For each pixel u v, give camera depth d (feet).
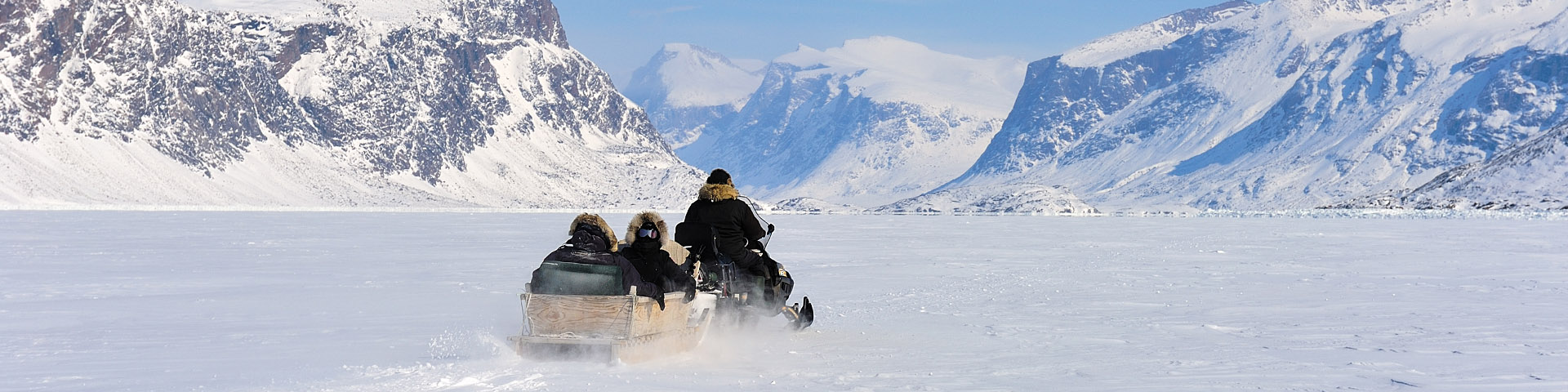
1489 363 34.73
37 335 44.45
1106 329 45.80
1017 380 31.89
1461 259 104.99
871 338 42.37
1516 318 49.34
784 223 320.70
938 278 79.25
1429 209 465.06
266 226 253.44
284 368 33.71
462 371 32.76
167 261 104.12
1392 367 33.96
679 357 36.60
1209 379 31.81
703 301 39.81
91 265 96.84
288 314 53.62
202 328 46.80
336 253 121.49
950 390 30.12
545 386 30.25
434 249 132.87
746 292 43.65
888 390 30.04
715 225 42.47
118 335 44.32
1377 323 47.67
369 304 59.26
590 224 36.96
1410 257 108.78
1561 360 35.19
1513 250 125.08
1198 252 125.29
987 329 45.93
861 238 181.78
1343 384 30.71
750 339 42.22
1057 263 101.09
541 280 36.19
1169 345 40.40
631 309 34.76
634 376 32.19
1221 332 44.65
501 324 48.01
